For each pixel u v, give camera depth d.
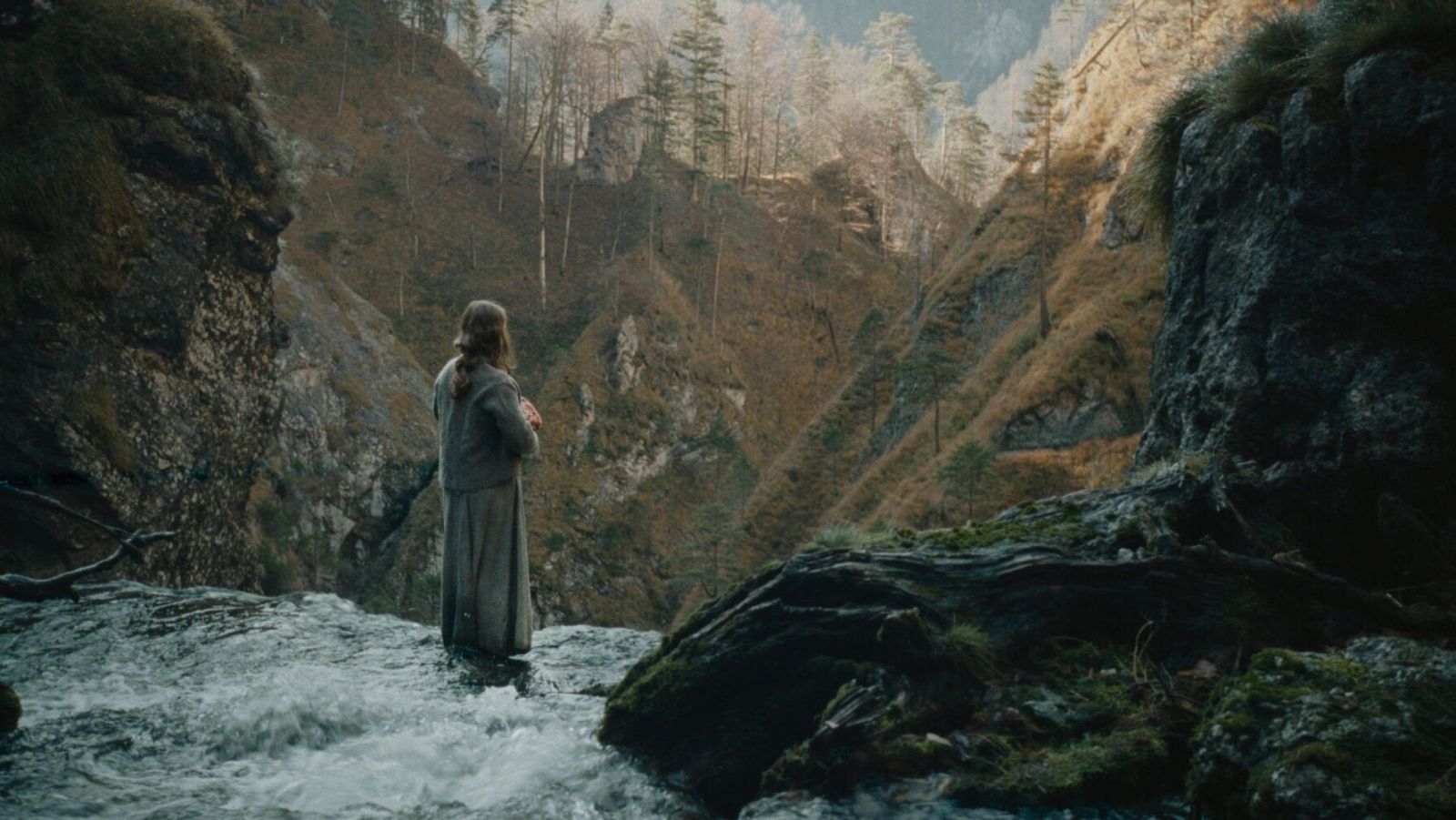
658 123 123.88
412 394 75.88
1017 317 77.25
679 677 3.86
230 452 19.16
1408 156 4.66
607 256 108.00
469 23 150.38
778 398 103.50
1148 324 63.38
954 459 60.72
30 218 15.23
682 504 89.00
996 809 3.04
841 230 126.56
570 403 88.56
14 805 3.03
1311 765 2.58
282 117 104.69
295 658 5.24
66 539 14.92
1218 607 3.76
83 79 16.05
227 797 3.25
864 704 3.42
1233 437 4.98
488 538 5.64
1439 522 4.28
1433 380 4.43
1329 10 5.59
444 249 104.06
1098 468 60.41
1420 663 3.04
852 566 3.84
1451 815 2.36
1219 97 6.12
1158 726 3.28
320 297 76.00
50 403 15.04
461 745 3.91
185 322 17.47
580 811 3.31
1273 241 5.05
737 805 3.67
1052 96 79.56
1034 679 3.58
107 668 4.80
